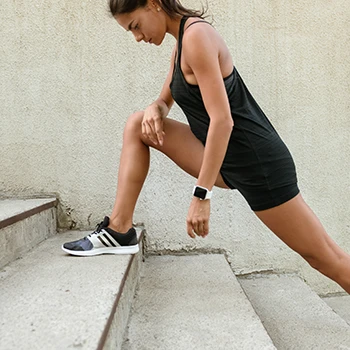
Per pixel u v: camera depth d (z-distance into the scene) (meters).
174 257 2.31
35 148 2.34
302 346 1.48
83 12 2.33
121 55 2.33
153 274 1.98
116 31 2.33
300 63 2.36
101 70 2.33
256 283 2.25
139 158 1.73
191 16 1.48
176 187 2.35
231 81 1.53
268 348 1.21
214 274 1.96
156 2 1.49
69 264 1.56
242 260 2.37
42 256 1.70
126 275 1.47
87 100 2.33
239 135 1.52
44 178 2.34
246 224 2.36
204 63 1.38
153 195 2.35
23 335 0.95
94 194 2.35
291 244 1.65
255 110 1.61
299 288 2.15
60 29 2.33
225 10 2.33
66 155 2.34
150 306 1.57
